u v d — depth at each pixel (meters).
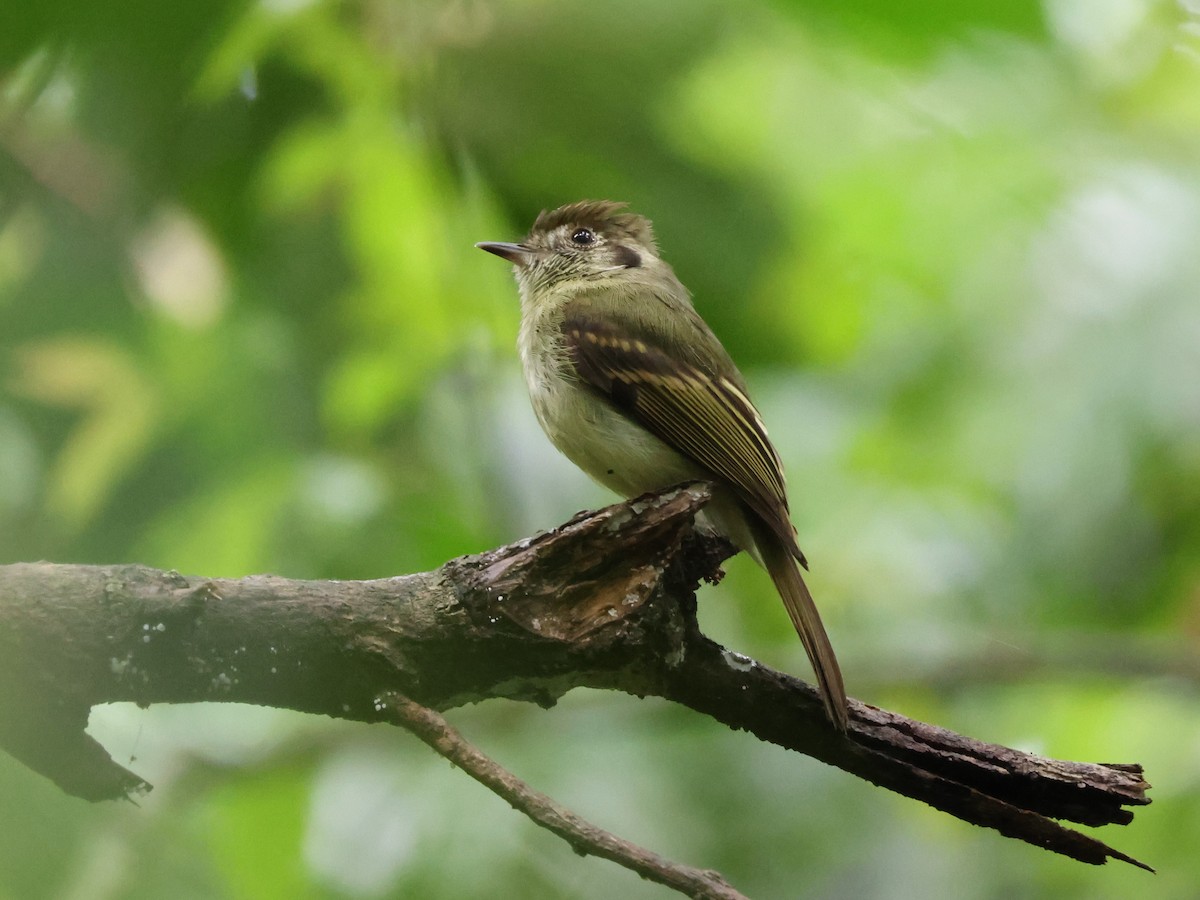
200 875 5.57
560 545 5.38
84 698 5.03
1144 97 9.34
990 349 10.70
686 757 9.84
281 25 6.92
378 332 8.48
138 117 3.98
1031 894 9.91
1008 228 10.10
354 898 8.22
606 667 5.55
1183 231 10.25
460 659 5.39
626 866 4.76
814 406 11.14
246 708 9.19
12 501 8.38
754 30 6.38
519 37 6.85
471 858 8.34
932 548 10.85
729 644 10.33
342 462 8.73
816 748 5.71
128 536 8.52
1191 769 10.30
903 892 9.71
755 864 9.66
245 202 7.58
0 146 5.63
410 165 7.76
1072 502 10.56
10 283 7.93
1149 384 10.34
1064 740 10.66
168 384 8.42
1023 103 8.90
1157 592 10.88
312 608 5.26
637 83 6.87
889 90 6.36
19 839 4.98
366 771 8.87
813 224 9.43
